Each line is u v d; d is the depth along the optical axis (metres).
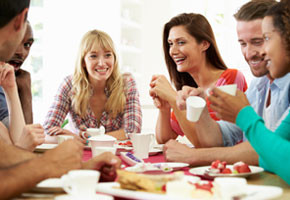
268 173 1.29
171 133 2.32
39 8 4.43
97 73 2.73
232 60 4.92
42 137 1.65
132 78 2.97
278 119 1.61
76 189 0.84
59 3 4.46
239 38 1.88
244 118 1.08
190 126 1.88
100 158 1.14
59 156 0.99
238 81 2.36
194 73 2.44
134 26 5.16
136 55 5.38
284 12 1.17
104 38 2.76
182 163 1.45
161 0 5.47
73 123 2.84
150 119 5.27
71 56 4.49
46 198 0.93
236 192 0.86
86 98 2.78
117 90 2.80
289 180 1.03
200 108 1.27
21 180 0.88
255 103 1.81
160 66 5.56
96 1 4.62
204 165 1.47
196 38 2.37
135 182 0.92
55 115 2.79
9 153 1.17
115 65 2.84
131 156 1.55
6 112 2.10
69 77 2.88
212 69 2.44
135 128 2.78
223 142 1.79
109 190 0.92
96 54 2.72
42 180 0.94
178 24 2.40
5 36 1.07
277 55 1.19
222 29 5.00
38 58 4.42
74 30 4.52
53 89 4.45
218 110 1.13
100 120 2.83
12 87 1.92
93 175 0.84
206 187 0.92
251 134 1.07
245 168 1.25
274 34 1.18
